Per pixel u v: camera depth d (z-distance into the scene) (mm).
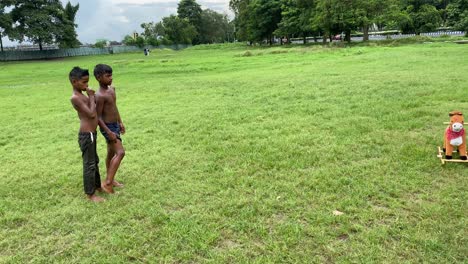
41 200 5266
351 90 11648
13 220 4695
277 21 64875
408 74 13977
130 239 4078
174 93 14586
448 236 3797
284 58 27484
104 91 5133
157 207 4805
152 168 6230
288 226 4137
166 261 3684
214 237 3988
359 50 28531
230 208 4641
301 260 3584
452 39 37375
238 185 5324
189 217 4488
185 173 5945
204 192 5188
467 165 5508
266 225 4234
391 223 4109
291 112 9523
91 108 4867
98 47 83375
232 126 8594
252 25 68562
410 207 4406
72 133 9125
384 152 6250
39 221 4652
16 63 54781
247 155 6547
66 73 29547
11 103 14586
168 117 10086
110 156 5488
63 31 72625
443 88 10906
